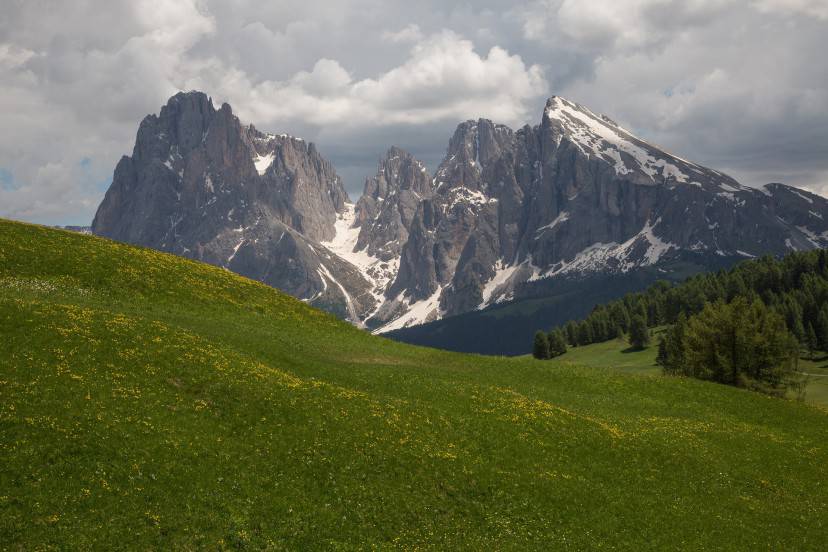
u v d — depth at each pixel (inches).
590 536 1497.3
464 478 1593.3
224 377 1733.5
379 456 1576.0
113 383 1539.1
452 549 1330.0
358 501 1402.6
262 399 1685.5
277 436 1547.7
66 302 2124.8
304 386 1849.2
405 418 1815.9
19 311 1733.5
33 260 2450.8
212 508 1245.1
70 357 1585.9
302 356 2299.5
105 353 1660.9
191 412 1541.6
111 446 1315.2
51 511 1123.3
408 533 1349.7
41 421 1316.4
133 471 1272.1
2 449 1219.9
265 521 1256.8
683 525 1637.6
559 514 1556.3
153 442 1370.6
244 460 1422.2
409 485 1505.9
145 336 1828.2
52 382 1456.7
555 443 1907.0
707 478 1955.0
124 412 1438.2
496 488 1589.6
